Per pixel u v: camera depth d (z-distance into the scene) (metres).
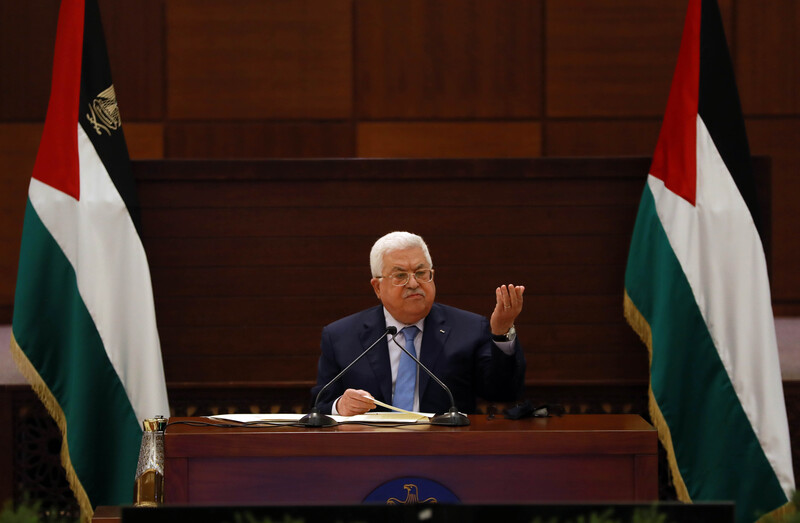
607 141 23.48
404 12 23.34
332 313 13.18
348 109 23.38
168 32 23.20
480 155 23.45
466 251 13.20
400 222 13.17
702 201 11.99
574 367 13.13
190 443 7.03
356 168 13.15
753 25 23.56
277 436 7.03
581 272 13.16
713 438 11.61
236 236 13.16
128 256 11.95
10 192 23.12
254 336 13.15
